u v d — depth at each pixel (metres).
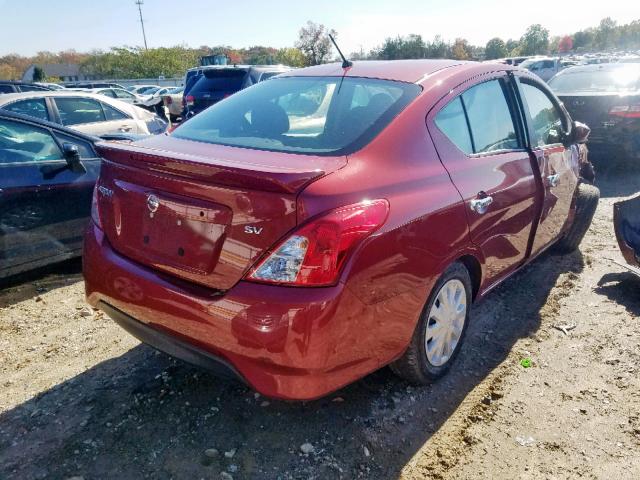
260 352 2.00
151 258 2.34
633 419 2.60
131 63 67.19
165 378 2.88
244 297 2.01
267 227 2.00
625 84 8.34
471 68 3.09
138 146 2.58
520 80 3.53
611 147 7.61
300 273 1.98
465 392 2.81
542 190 3.47
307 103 2.81
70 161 4.10
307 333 1.98
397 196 2.29
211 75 11.63
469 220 2.68
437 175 2.55
